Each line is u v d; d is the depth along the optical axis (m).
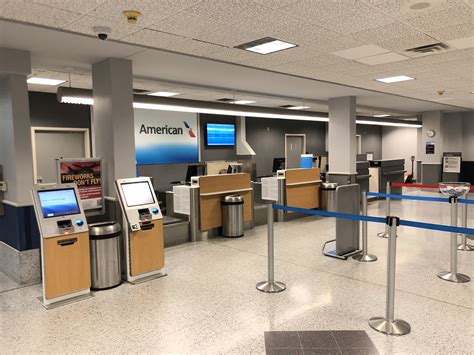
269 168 12.81
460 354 2.67
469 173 12.81
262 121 12.55
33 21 3.24
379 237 6.13
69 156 8.19
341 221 4.98
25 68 4.30
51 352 2.79
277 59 4.80
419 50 4.39
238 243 5.93
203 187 6.12
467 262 4.76
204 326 3.15
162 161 9.98
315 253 5.29
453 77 6.19
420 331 3.01
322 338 2.92
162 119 9.95
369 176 9.80
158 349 2.80
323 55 4.61
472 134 12.89
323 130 14.81
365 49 4.33
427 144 12.73
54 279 3.65
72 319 3.33
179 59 4.97
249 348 2.79
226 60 4.84
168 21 3.28
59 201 3.79
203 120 10.94
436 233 6.37
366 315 3.31
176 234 5.89
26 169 4.30
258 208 7.28
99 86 4.94
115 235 4.09
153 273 4.45
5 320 3.33
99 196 4.59
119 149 4.76
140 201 4.41
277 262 4.90
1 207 4.54
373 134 16.64
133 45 4.11
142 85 6.93
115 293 3.93
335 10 3.05
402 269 4.54
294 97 8.80
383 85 7.04
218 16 3.16
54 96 7.79
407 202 9.98
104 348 2.83
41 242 3.61
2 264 4.67
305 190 7.95
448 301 3.59
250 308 3.49
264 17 3.21
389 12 3.11
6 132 4.39
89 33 3.57
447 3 2.92
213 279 4.29
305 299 3.68
